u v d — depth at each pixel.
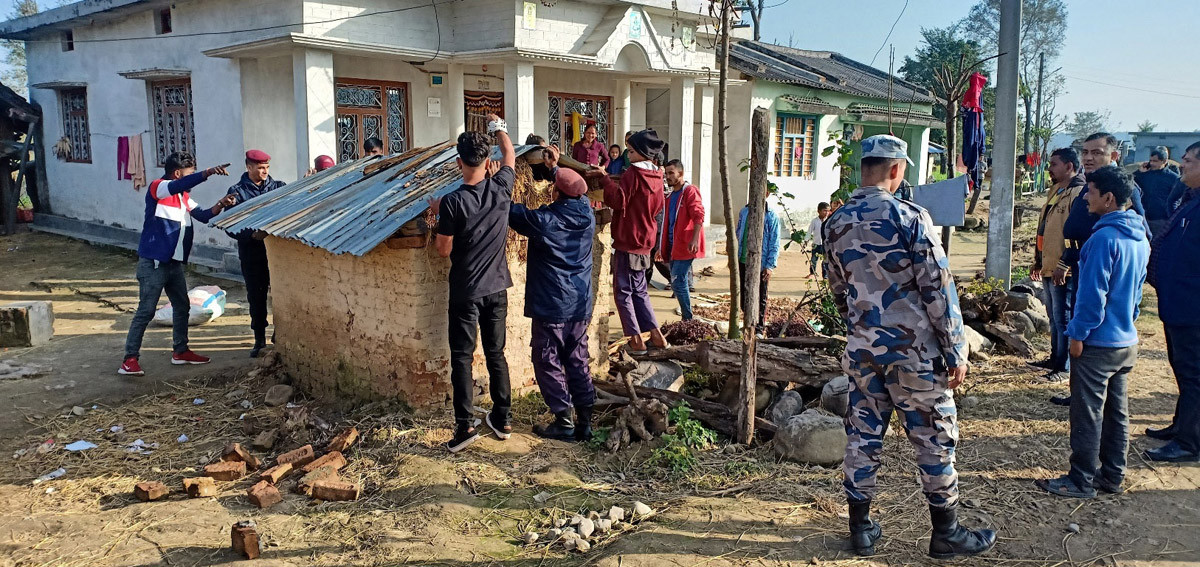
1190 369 4.70
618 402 5.45
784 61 20.02
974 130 11.20
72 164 16.16
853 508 3.72
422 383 5.27
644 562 3.66
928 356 3.50
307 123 10.60
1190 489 4.40
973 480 4.52
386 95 12.41
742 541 3.85
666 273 8.42
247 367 7.01
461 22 12.29
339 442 4.96
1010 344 7.06
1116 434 4.32
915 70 33.94
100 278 11.60
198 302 8.77
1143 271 4.23
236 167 11.95
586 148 12.79
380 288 5.40
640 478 4.63
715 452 4.90
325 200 5.82
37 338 7.88
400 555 3.80
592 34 12.78
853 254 3.58
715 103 16.48
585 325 5.07
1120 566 3.63
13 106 16.34
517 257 5.67
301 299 6.21
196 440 5.43
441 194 4.96
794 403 5.32
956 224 8.42
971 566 3.62
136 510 4.39
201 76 12.35
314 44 10.37
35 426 5.66
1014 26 9.05
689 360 5.95
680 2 13.69
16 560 3.87
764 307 8.21
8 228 16.11
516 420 5.34
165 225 6.69
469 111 13.46
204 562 3.81
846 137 19.86
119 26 14.05
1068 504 4.23
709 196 15.23
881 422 3.67
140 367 6.94
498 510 4.21
